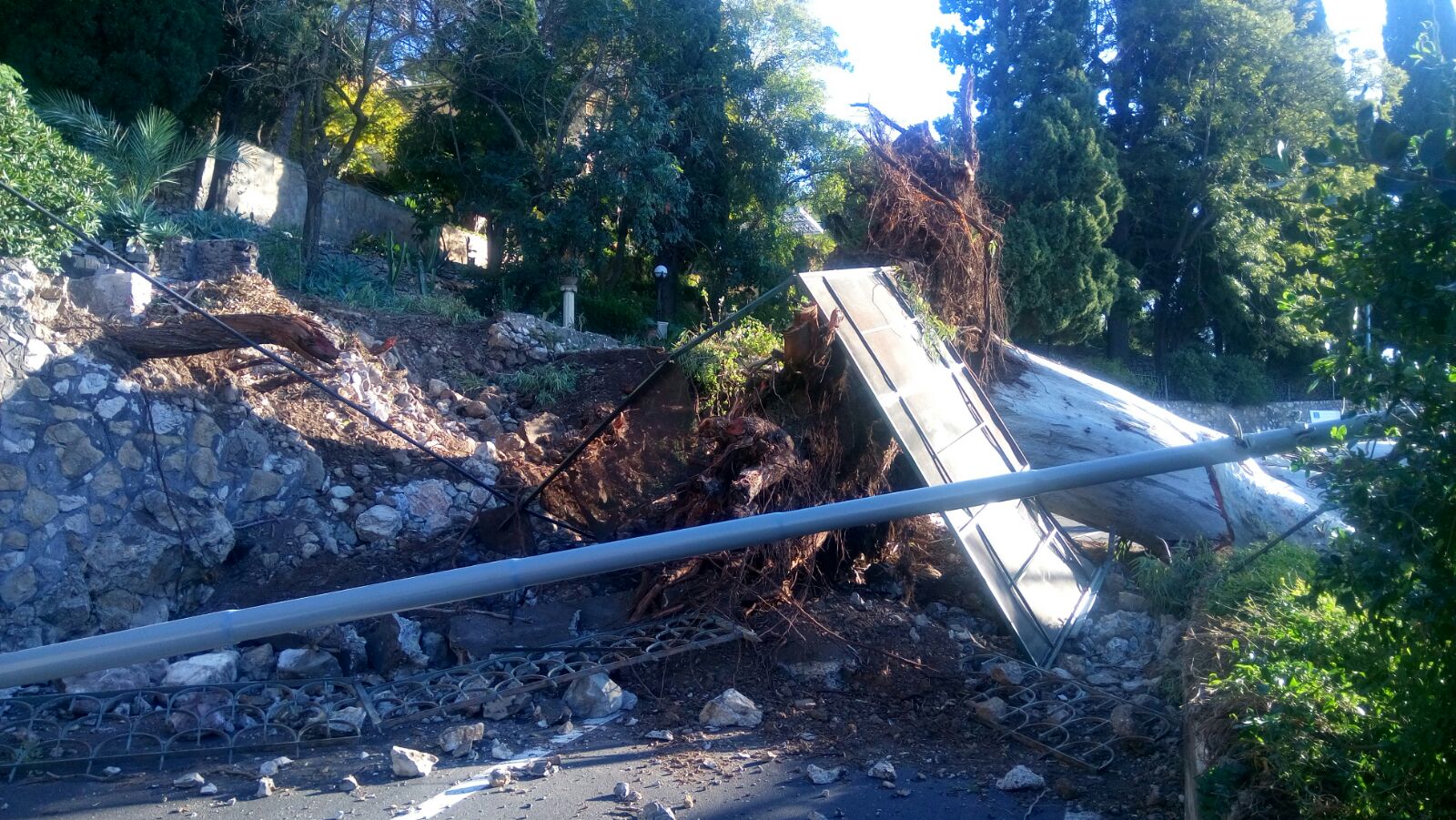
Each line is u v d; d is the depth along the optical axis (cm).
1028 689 655
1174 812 493
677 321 2455
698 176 2395
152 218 1255
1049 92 2512
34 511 708
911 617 761
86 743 577
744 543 301
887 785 535
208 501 806
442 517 923
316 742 591
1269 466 1122
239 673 685
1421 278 315
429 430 1075
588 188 2105
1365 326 337
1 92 867
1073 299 2445
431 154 2295
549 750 586
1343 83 2739
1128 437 969
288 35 1820
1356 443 339
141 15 1716
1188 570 790
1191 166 2828
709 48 2320
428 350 1322
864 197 1086
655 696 660
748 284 2500
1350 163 333
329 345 821
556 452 1092
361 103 1994
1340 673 401
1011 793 526
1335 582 337
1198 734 458
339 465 934
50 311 775
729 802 514
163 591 764
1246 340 3027
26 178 859
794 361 814
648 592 752
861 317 835
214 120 2158
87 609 718
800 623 712
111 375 773
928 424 813
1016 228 2334
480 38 2052
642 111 2141
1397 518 316
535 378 1302
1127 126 2906
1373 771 367
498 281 2056
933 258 1019
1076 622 781
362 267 1722
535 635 721
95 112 1526
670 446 945
